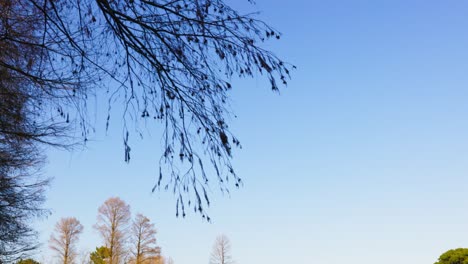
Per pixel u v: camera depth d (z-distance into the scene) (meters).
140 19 2.93
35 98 4.68
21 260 12.23
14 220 11.62
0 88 4.50
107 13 2.95
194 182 2.92
